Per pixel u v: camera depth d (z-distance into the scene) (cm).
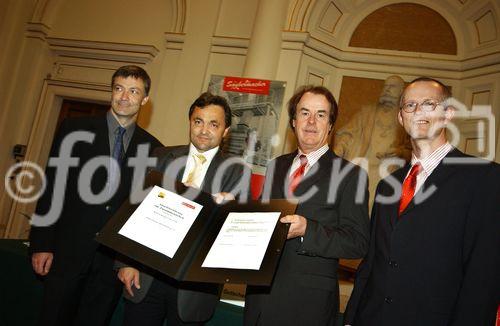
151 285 157
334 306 140
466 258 124
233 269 127
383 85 411
